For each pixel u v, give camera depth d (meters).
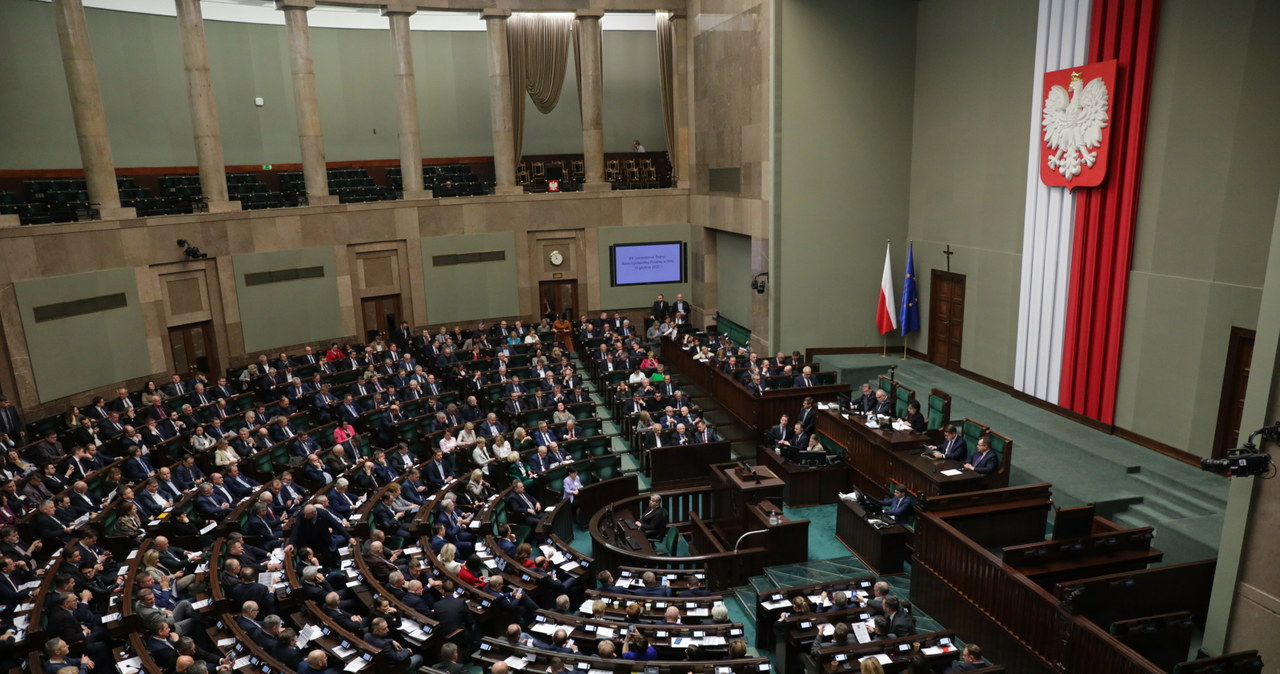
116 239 18.14
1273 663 8.09
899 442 12.77
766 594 9.76
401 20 22.41
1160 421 12.45
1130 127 12.48
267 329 21.33
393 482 12.76
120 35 21.64
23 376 16.39
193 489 12.99
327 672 8.11
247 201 22.09
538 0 23.27
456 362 20.14
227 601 9.38
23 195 19.53
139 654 8.24
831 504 14.16
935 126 17.72
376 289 23.28
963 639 9.78
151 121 22.55
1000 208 15.68
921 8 17.97
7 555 10.50
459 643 9.13
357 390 18.45
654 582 10.29
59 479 13.16
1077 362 13.89
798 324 19.28
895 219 18.95
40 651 8.67
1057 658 8.34
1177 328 12.03
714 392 18.27
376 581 9.88
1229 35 10.93
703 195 23.77
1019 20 14.73
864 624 8.98
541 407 17.14
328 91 25.95
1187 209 11.75
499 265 24.55
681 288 25.83
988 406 15.02
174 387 18.23
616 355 20.42
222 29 23.75
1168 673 8.32
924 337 18.56
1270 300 7.91
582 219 24.86
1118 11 12.48
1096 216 13.21
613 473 14.35
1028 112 14.66
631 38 28.47
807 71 18.08
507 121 23.98
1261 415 8.07
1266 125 10.56
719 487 13.23
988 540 10.76
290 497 12.85
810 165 18.52
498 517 12.24
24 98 19.67
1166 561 10.34
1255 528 8.15
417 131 23.17
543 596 10.36
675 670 7.99
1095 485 11.74
